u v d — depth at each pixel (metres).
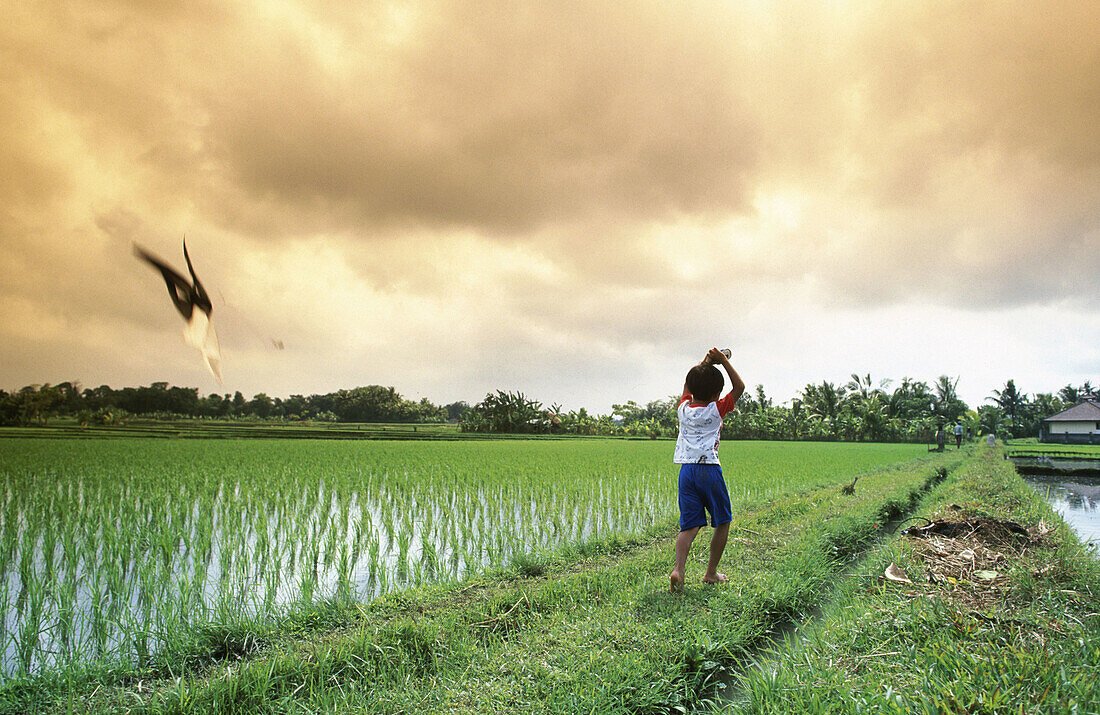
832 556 6.01
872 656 3.23
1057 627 3.52
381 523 8.01
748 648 3.75
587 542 6.32
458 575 5.61
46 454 18.89
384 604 4.37
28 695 3.10
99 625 4.13
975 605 4.00
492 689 2.98
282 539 7.00
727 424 63.62
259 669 3.18
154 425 61.72
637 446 34.81
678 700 3.00
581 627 3.72
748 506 8.64
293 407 98.12
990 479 11.54
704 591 4.41
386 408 105.19
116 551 5.79
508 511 8.79
